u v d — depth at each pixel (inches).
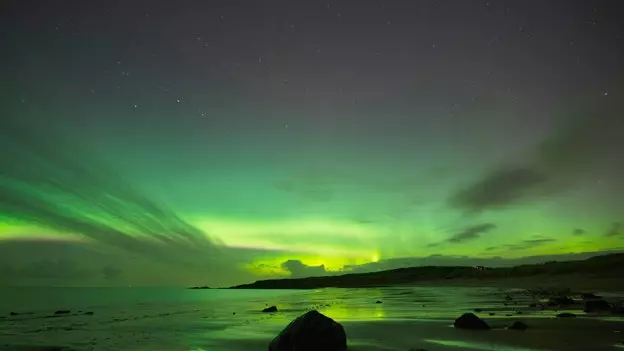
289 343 426.0
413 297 1596.9
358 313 898.7
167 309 1165.1
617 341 467.5
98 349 466.6
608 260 2866.6
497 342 469.7
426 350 425.1
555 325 604.4
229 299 1887.3
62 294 2260.1
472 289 2271.2
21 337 568.4
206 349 463.2
